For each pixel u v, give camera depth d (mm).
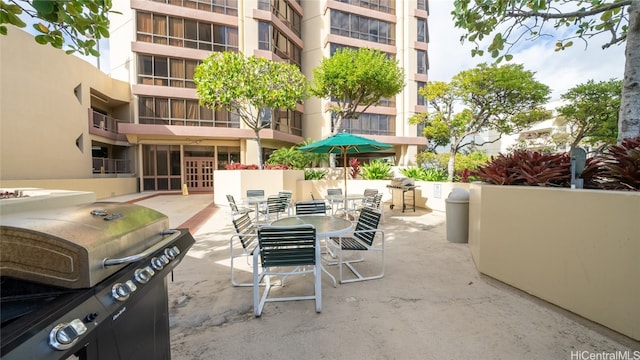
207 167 16844
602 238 2143
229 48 15758
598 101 14898
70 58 12008
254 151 16219
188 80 15430
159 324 1585
